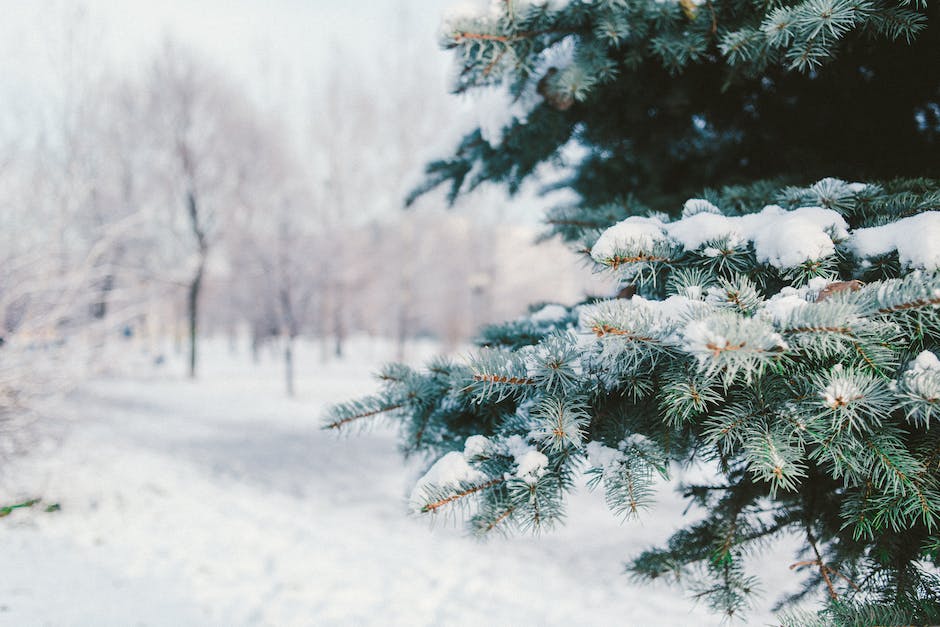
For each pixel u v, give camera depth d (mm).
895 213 1226
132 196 17078
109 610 2986
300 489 6418
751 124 1821
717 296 1080
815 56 1229
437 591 3791
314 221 18531
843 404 925
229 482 6484
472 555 4504
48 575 3330
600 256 1179
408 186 2115
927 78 1434
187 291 19016
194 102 18484
